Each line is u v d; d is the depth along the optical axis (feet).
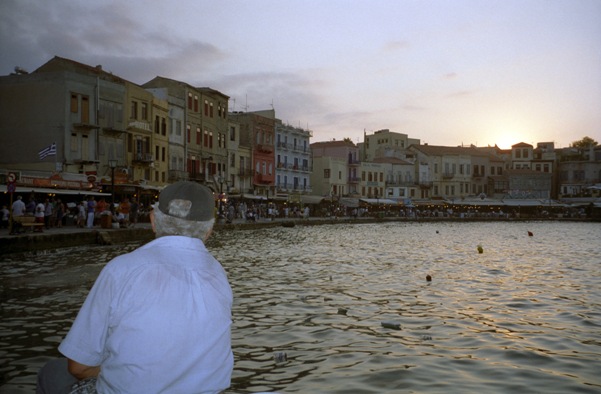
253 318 35.53
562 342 29.43
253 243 113.91
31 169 152.56
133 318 8.47
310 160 344.08
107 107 166.71
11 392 21.27
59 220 109.81
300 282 53.42
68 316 35.40
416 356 26.63
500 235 167.02
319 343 29.19
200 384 8.80
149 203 181.57
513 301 42.88
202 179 226.99
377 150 434.30
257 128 289.33
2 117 156.04
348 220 262.06
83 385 10.09
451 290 48.83
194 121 226.79
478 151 437.99
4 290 45.65
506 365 25.09
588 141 469.16
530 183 408.46
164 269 8.93
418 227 229.86
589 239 146.10
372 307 39.86
